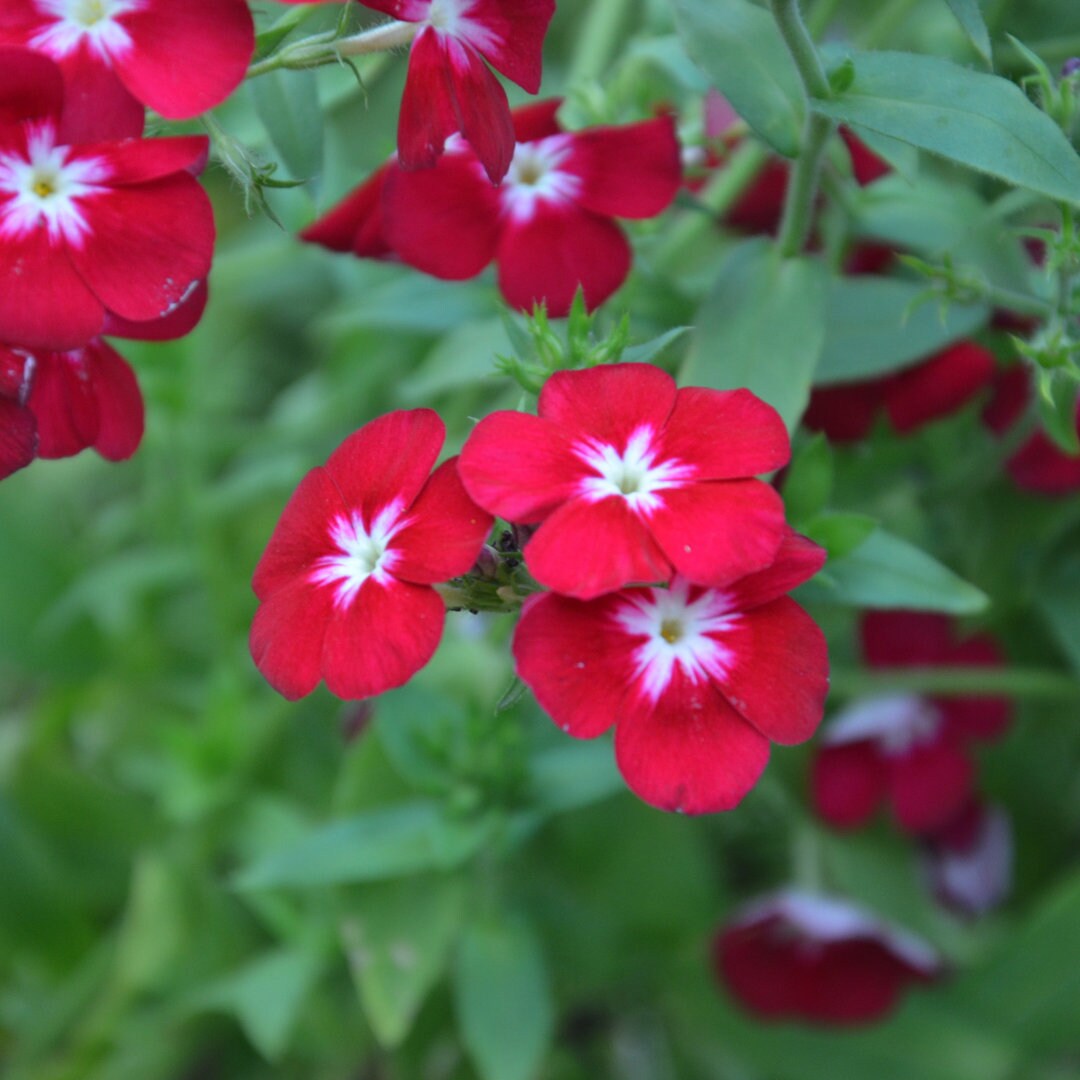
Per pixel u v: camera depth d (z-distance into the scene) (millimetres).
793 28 235
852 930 302
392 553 224
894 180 287
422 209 257
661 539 218
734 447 222
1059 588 300
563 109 274
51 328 226
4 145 227
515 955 300
